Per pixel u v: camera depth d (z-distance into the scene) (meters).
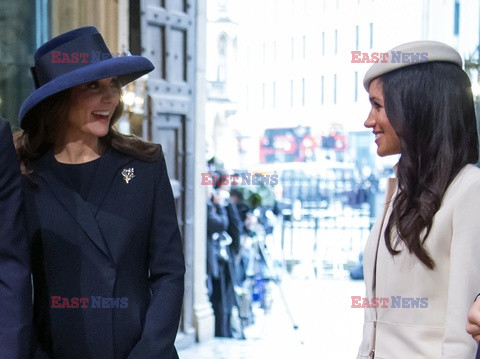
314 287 8.58
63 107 1.93
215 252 5.86
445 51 1.69
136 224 1.95
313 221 9.88
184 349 5.57
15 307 1.67
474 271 1.53
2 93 4.07
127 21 4.75
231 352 5.54
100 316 1.89
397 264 1.66
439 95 1.65
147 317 1.92
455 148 1.64
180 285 2.00
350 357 5.57
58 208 1.91
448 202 1.60
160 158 2.05
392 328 1.67
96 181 1.96
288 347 5.79
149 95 5.05
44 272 1.90
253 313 6.49
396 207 1.66
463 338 1.50
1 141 1.69
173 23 5.32
